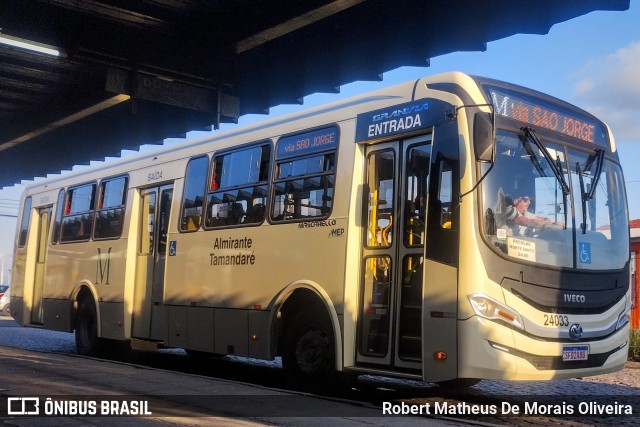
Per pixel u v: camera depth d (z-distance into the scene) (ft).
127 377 34.58
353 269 29.91
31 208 56.85
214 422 24.31
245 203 35.91
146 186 44.04
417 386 37.01
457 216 26.23
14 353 45.85
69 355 46.24
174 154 42.19
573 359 27.25
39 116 74.43
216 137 39.24
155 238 42.78
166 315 39.88
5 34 51.44
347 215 30.25
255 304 34.01
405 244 28.37
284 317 33.47
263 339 33.40
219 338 36.01
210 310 36.76
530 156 28.12
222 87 63.36
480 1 46.50
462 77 27.63
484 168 26.53
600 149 30.86
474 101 27.12
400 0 49.08
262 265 34.04
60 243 51.83
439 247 26.58
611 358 28.94
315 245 31.48
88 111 67.92
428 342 26.40
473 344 25.25
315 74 60.03
